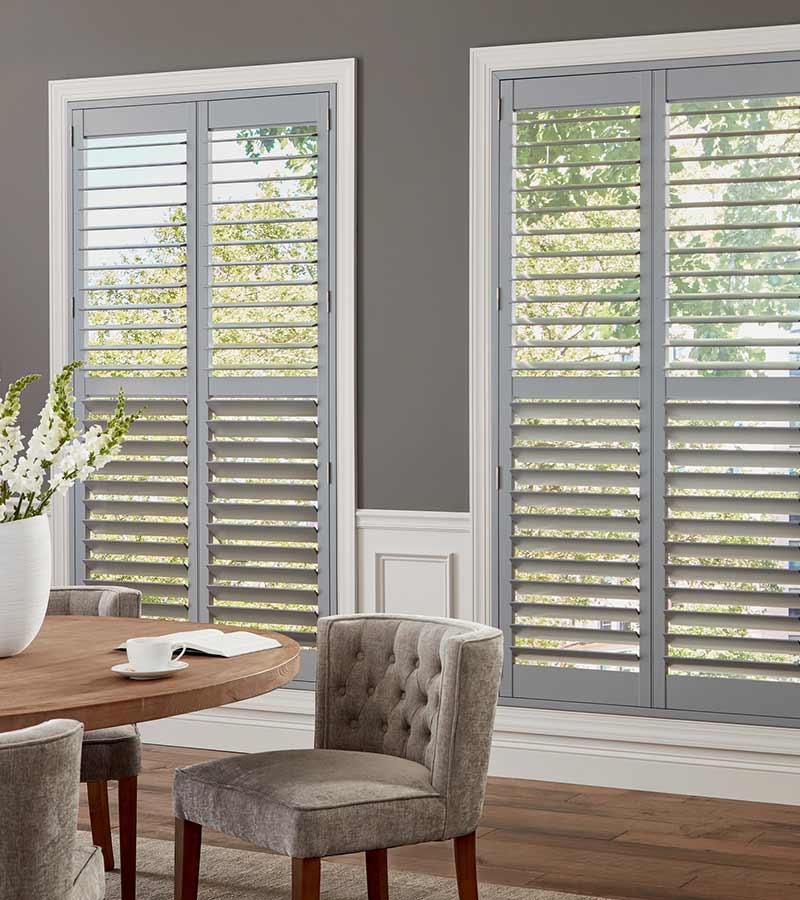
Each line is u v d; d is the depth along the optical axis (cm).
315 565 468
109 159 489
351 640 311
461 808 278
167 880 344
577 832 383
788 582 410
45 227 497
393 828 267
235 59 473
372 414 461
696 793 423
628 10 428
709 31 419
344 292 461
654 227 425
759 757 416
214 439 478
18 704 229
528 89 438
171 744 484
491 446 444
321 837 258
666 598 424
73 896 210
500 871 348
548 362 437
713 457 418
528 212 436
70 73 494
